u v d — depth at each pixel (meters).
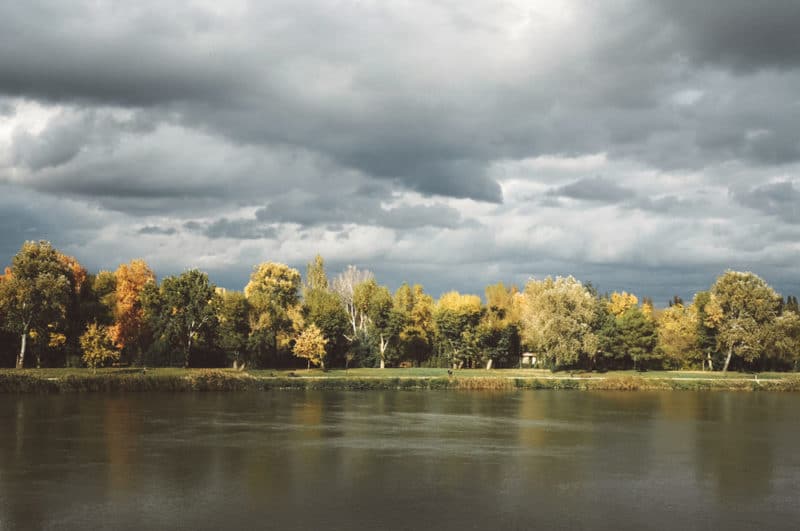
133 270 113.50
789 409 77.19
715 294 125.88
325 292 138.12
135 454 44.84
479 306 136.62
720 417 69.38
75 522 29.86
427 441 51.72
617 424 63.22
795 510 33.50
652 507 33.66
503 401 84.19
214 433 54.03
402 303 141.12
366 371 119.50
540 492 36.16
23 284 96.19
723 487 38.00
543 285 129.38
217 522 30.05
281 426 58.50
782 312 131.12
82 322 109.69
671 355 130.00
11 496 34.00
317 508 32.38
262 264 132.38
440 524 30.23
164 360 108.12
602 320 127.44
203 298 110.75
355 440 51.62
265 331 113.69
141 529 28.98
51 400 75.25
